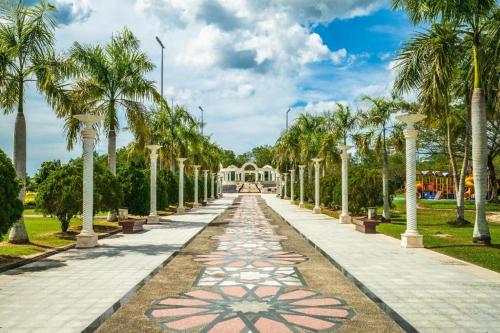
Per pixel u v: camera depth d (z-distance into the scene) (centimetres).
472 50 1324
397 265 916
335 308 602
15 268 887
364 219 1638
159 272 859
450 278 787
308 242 1334
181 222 2038
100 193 1532
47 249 1115
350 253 1080
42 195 1392
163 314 576
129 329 517
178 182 3006
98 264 931
